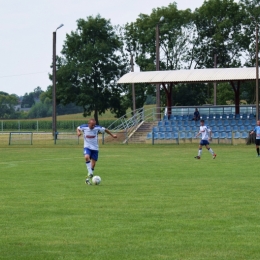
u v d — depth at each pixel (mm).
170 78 69625
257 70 64625
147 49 107312
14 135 89500
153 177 28125
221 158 42094
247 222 15938
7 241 13852
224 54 105750
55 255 12570
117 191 22625
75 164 37125
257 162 37875
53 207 18641
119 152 51000
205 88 107375
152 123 74188
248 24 103188
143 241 13773
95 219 16500
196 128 68750
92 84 110312
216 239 13922
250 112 76500
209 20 105750
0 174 30266
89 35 109500
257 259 12141
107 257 12367
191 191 22469
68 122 120625
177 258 12242
